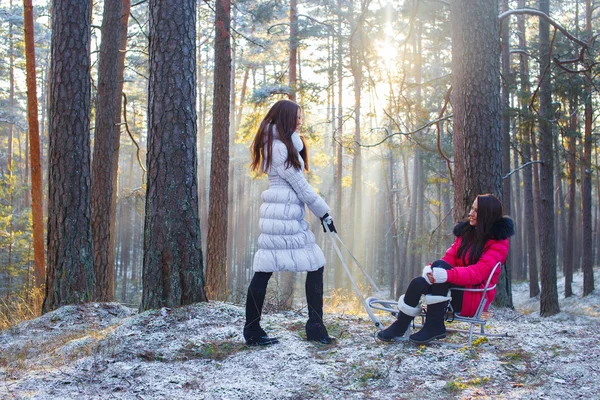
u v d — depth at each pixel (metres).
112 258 13.31
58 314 6.62
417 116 13.40
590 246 21.88
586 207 21.72
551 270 17.47
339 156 24.50
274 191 4.21
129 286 38.38
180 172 5.68
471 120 7.42
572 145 17.83
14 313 8.27
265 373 3.68
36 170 12.93
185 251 5.66
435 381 3.43
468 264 4.23
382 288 37.78
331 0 22.62
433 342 4.21
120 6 11.49
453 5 7.67
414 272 27.83
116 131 13.98
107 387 3.49
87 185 7.83
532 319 6.31
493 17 7.48
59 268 7.57
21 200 34.47
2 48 29.83
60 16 7.75
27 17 12.91
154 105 5.71
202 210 35.47
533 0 24.81
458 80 7.58
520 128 13.18
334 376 3.59
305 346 4.26
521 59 20.81
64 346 4.71
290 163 4.16
